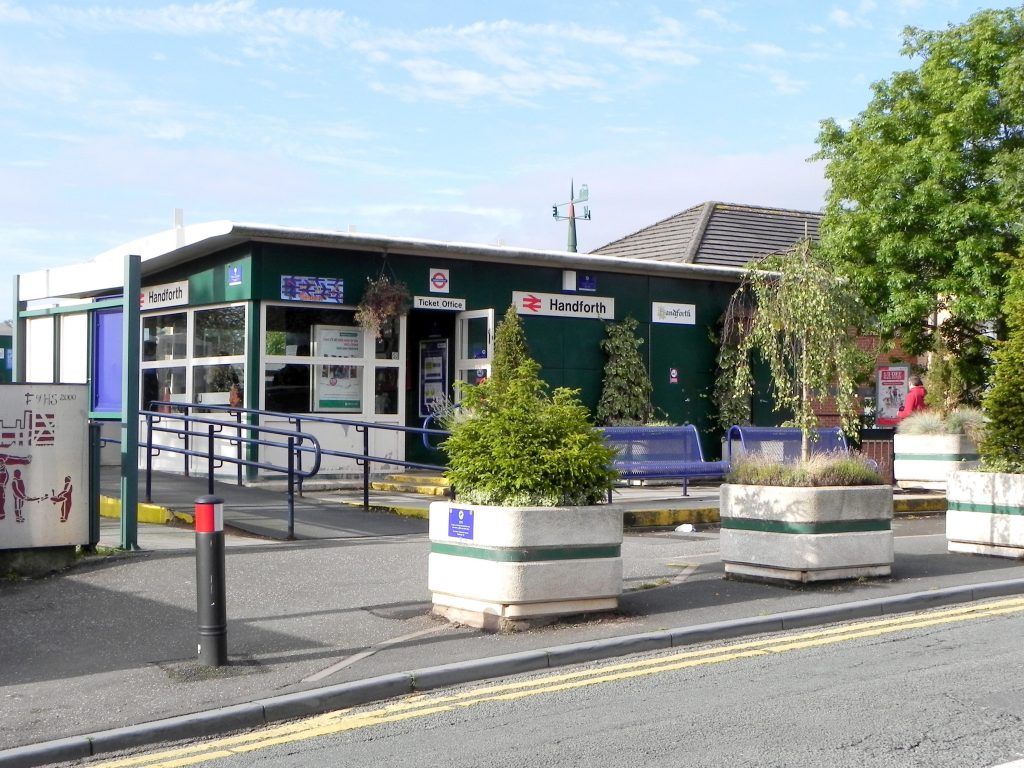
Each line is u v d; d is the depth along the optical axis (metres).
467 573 8.55
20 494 10.06
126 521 10.95
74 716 6.40
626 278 20.56
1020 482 11.75
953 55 20.78
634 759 5.63
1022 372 12.23
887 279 20.62
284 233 16.97
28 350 18.58
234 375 17.66
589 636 8.18
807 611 9.02
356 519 13.39
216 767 5.73
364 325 17.98
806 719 6.27
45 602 9.09
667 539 13.23
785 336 16.83
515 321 18.39
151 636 8.16
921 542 13.32
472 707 6.72
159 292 19.30
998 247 19.66
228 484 16.56
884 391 23.20
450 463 9.07
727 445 20.56
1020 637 8.39
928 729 6.04
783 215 29.58
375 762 5.71
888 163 20.70
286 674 7.21
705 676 7.36
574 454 8.67
